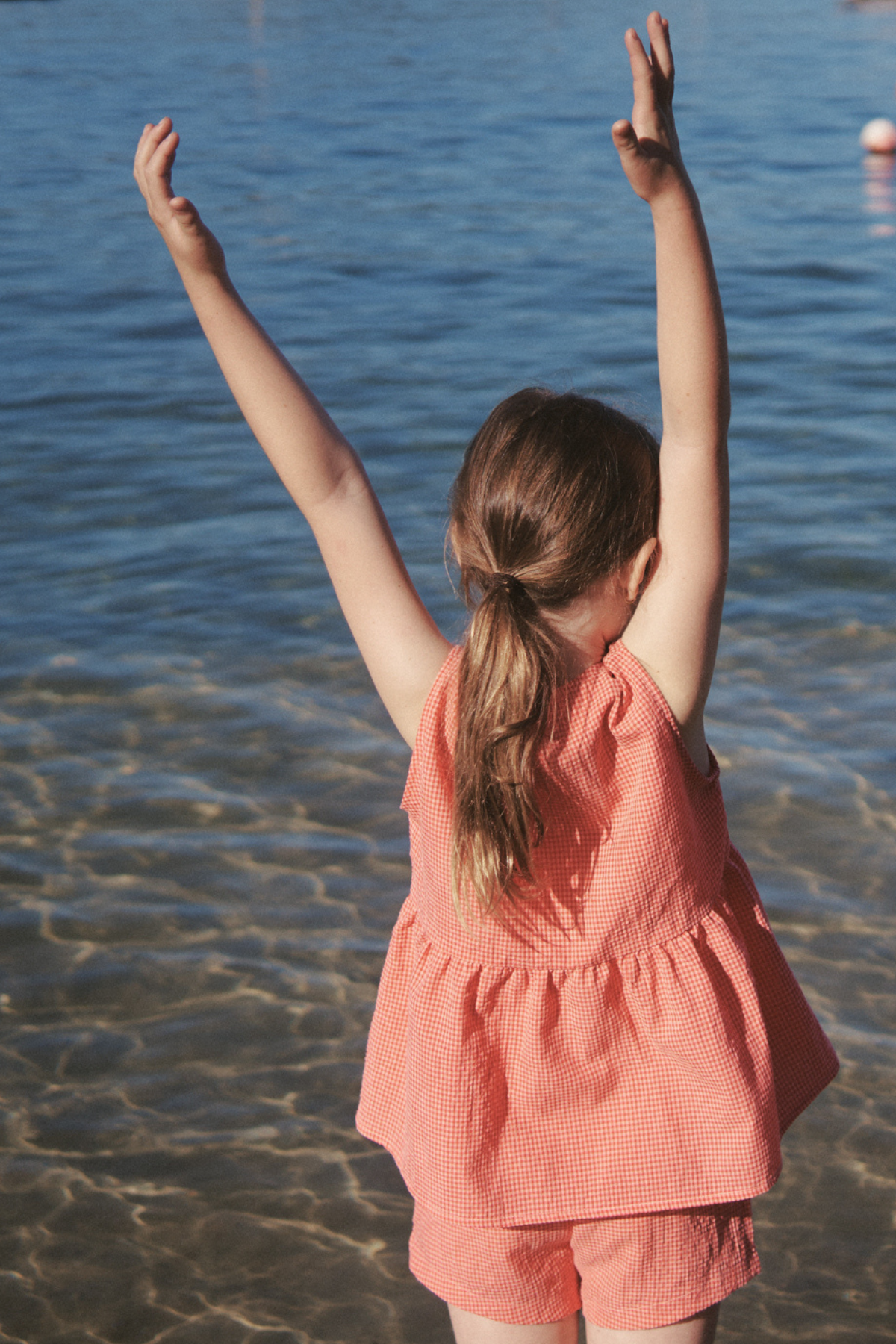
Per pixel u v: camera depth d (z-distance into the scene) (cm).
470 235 1348
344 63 2784
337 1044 347
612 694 161
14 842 427
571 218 1416
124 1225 294
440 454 765
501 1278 172
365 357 964
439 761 166
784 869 406
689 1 4538
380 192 1555
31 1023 353
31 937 385
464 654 162
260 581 612
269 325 1053
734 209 1458
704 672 162
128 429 824
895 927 380
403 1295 279
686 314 154
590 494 157
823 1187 299
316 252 1289
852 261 1231
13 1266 284
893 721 482
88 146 1848
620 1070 166
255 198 1527
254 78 2539
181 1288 279
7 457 775
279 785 459
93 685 522
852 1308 271
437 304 1109
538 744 158
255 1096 330
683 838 163
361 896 404
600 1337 176
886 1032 341
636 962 164
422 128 1975
